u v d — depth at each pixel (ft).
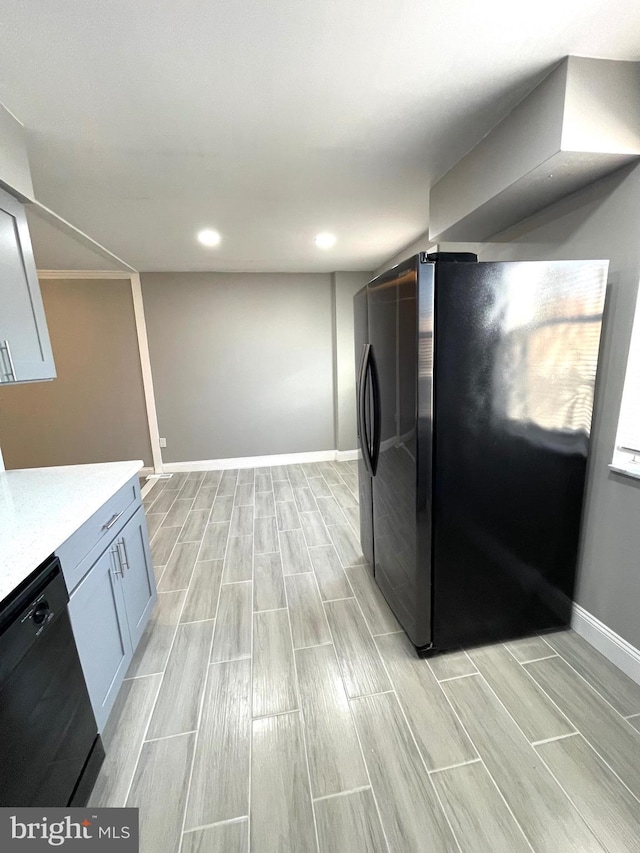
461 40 3.84
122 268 13.08
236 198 7.59
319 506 11.53
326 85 4.47
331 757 4.25
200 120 5.07
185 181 6.78
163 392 14.62
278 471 15.02
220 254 11.67
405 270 4.83
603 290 4.97
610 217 4.93
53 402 14.08
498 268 4.67
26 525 3.86
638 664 5.02
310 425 15.81
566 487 5.54
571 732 4.43
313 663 5.59
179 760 4.27
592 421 5.46
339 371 15.19
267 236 9.99
